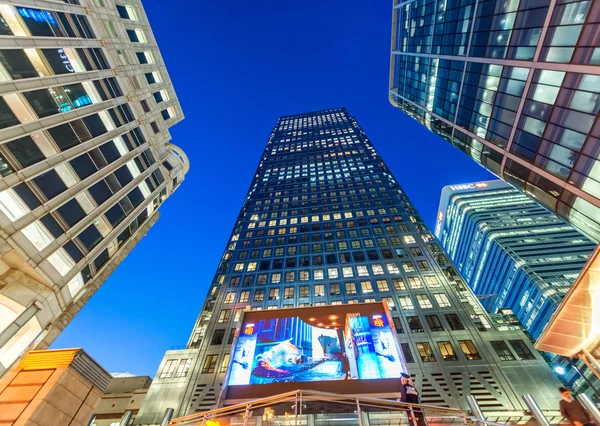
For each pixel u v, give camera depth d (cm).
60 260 2216
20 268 2014
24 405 1616
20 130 2106
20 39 2223
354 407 1430
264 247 6412
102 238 2694
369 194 7856
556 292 8456
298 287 5084
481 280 12962
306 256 5900
